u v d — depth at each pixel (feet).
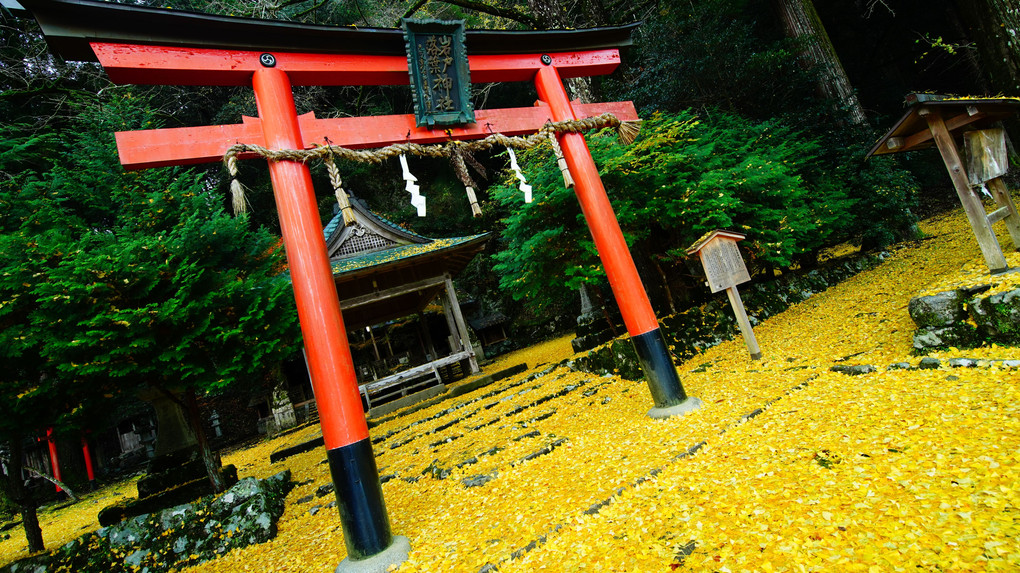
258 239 25.38
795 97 41.34
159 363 18.93
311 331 12.76
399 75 16.96
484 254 84.33
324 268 13.32
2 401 18.13
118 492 41.75
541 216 27.81
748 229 28.94
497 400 31.30
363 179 81.56
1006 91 29.89
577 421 20.56
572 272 26.76
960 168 17.42
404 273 50.57
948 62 73.92
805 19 43.68
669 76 39.09
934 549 7.36
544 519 11.93
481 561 10.73
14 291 18.28
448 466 19.40
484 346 78.33
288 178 13.66
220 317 20.76
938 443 10.26
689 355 25.73
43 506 43.37
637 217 26.73
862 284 31.53
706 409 16.66
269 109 14.03
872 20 71.92
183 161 13.28
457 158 16.33
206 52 13.79
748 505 9.85
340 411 12.48
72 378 18.61
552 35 18.92
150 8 12.56
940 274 26.11
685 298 32.27
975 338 14.97
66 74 38.17
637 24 20.29
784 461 11.36
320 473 25.99
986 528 7.48
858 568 7.35
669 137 27.20
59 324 17.97
